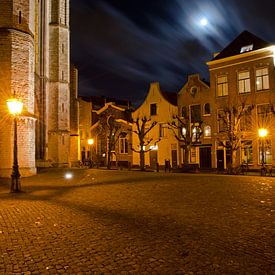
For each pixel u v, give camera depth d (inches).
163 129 1568.7
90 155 2016.5
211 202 424.5
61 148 1605.6
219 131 1365.7
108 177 846.5
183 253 226.2
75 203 441.4
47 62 1502.2
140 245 246.7
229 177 792.3
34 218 348.5
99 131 1923.0
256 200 430.3
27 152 946.1
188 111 1485.0
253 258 214.7
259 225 299.6
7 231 297.6
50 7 1635.1
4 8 950.4
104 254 228.8
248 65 1300.4
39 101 1465.3
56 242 259.9
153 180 721.6
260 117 1262.3
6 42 942.4
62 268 205.8
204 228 293.4
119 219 336.5
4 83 932.6
